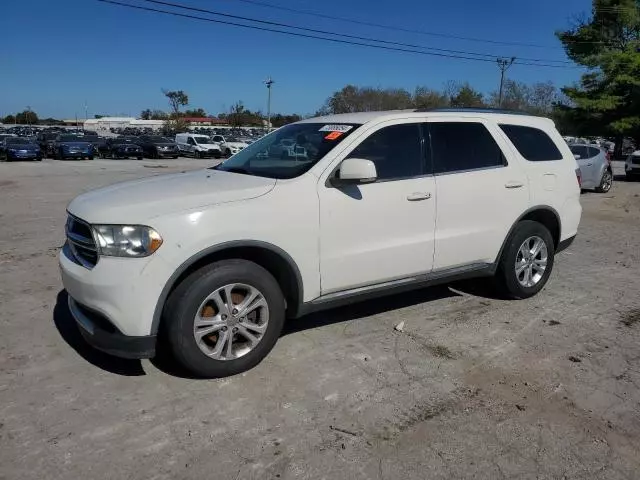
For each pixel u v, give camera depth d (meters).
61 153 34.31
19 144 32.88
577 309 5.14
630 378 3.79
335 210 3.92
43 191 14.72
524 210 5.11
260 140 4.96
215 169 4.63
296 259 3.78
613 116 42.28
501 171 4.93
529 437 3.07
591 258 7.31
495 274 5.20
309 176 3.88
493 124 5.05
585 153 15.53
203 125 111.44
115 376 3.66
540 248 5.35
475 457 2.89
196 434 3.03
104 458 2.81
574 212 5.65
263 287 3.65
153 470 2.73
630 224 10.27
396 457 2.88
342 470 2.76
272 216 3.64
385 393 3.51
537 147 5.38
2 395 3.39
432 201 4.43
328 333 4.44
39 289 5.45
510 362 3.99
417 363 3.94
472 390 3.58
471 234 4.73
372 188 4.11
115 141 38.34
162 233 3.29
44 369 3.74
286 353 4.05
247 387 3.54
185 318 3.40
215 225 3.43
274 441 2.99
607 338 4.46
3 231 8.47
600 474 2.78
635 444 3.03
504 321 4.79
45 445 2.90
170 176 4.30
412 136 4.45
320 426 3.13
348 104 60.47
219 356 3.57
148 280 3.26
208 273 3.44
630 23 41.78
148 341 3.33
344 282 4.06
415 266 4.43
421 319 4.79
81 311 3.67
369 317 4.82
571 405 3.42
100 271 3.29
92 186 16.42
